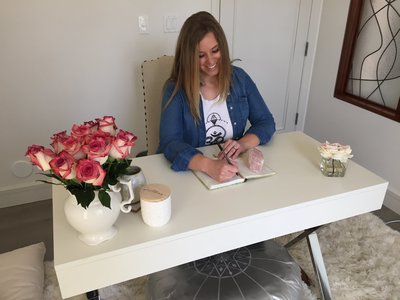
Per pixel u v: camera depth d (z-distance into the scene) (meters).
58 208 1.18
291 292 1.32
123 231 1.07
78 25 2.06
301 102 3.01
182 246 1.09
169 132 1.55
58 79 2.15
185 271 1.35
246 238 1.18
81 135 0.94
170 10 2.22
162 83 1.90
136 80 2.33
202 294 1.26
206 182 1.31
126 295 1.65
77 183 0.92
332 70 2.68
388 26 2.25
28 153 0.90
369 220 2.15
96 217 0.96
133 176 1.15
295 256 1.88
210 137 1.67
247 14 2.47
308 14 2.65
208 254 1.15
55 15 1.99
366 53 2.44
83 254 0.98
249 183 1.32
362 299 1.65
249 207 1.19
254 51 2.63
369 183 1.33
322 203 1.25
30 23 1.96
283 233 1.25
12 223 2.19
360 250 1.93
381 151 2.39
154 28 2.23
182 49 1.50
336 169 1.36
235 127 1.70
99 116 2.35
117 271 1.04
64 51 2.10
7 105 2.11
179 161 1.39
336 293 1.67
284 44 2.70
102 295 1.63
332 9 2.58
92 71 2.21
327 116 2.82
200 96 1.60
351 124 2.60
